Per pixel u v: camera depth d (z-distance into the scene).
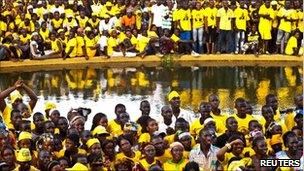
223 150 11.12
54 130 12.65
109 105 18.94
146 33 26.05
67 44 25.42
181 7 25.88
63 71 24.45
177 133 12.12
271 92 20.75
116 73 24.12
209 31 26.05
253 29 25.97
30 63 24.98
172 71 24.42
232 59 25.88
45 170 10.99
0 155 11.16
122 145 11.32
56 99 19.77
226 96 20.23
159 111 18.00
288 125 13.71
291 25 25.77
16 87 14.35
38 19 25.98
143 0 26.58
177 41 25.91
